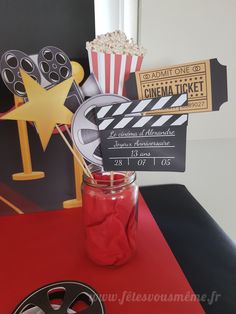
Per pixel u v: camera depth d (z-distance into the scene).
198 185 0.93
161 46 0.71
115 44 0.49
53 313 0.43
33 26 0.58
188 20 0.69
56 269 0.53
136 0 0.68
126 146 0.50
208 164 0.89
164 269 0.52
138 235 0.62
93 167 0.53
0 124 0.64
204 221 0.73
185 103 0.48
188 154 0.87
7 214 0.71
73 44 0.61
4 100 0.62
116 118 0.49
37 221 0.67
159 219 0.73
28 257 0.56
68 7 0.58
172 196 0.84
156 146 0.49
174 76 0.48
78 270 0.52
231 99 0.79
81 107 0.49
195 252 0.62
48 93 0.52
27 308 0.44
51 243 0.60
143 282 0.50
